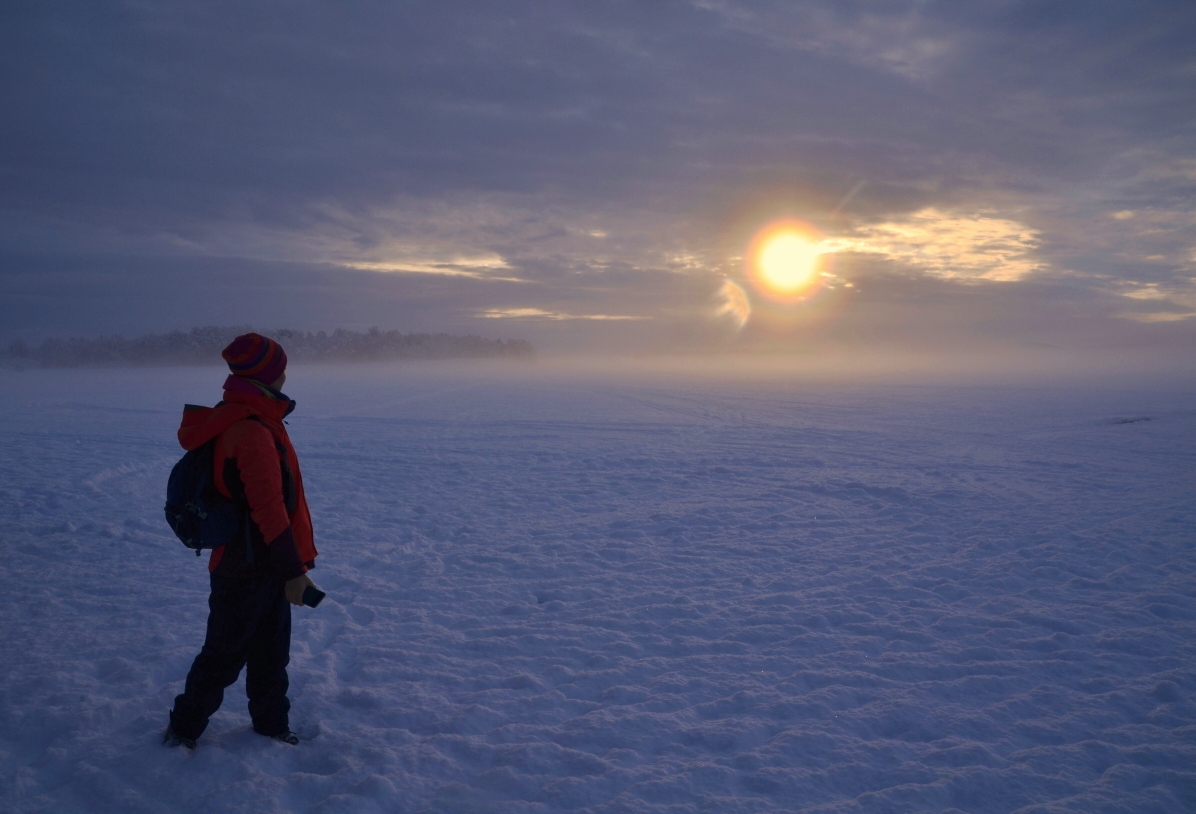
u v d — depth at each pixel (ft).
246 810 7.23
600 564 18.53
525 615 14.52
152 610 13.96
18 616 13.46
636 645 12.80
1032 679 11.40
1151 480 32.17
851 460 39.68
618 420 67.97
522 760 8.53
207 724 9.07
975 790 8.14
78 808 7.35
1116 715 10.13
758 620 14.20
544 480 32.42
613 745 9.11
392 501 27.22
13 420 65.87
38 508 24.64
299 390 132.36
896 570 17.93
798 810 7.67
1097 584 16.57
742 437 52.90
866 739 9.41
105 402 94.89
